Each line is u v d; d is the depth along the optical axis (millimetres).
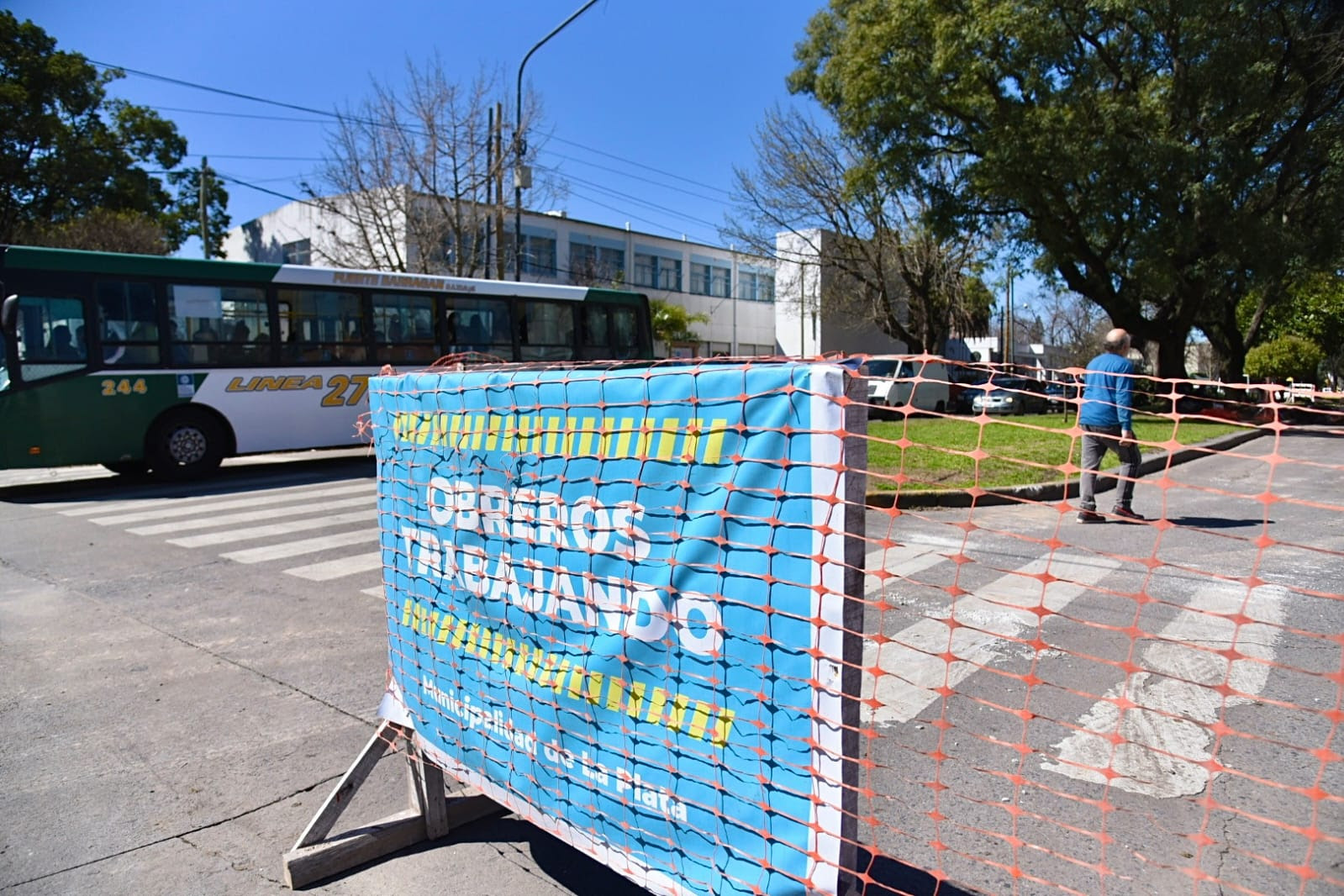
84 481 12859
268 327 13008
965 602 5492
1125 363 7668
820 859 1912
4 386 10875
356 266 27328
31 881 2990
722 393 2102
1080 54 20594
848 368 1876
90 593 6539
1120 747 3559
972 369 2086
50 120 28109
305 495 11023
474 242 25141
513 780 2719
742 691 2066
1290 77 19328
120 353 11711
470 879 2936
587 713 2447
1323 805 3080
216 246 37531
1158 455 11914
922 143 22000
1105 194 19672
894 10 20641
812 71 27562
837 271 33469
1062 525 7887
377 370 14062
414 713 3188
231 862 3094
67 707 4438
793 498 1957
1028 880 2721
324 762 3842
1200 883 2680
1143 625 4980
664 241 41781
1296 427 1835
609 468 2381
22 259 11016
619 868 2375
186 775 3729
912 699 4102
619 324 17250
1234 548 6852
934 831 3018
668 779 2232
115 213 29344
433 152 24578
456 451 2936
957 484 9352
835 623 1880
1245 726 3684
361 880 2959
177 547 8023
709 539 2123
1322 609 5207
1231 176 18844
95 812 3439
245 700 4496
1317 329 38781
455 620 2967
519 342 15789
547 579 2574
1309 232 20812
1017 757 3520
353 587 6578
